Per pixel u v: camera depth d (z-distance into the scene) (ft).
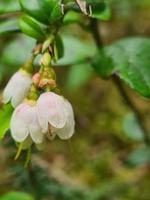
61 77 0.92
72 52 0.60
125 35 1.01
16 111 0.40
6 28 0.50
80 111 0.89
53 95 0.39
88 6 0.47
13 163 0.60
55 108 0.38
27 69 0.43
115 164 0.79
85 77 0.88
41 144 0.41
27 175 0.58
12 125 0.39
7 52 0.66
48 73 0.40
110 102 0.91
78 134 0.85
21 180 0.58
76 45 0.60
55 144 0.82
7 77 0.79
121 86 0.61
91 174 0.78
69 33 0.96
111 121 0.87
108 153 0.81
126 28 1.02
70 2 0.48
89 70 0.88
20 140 0.39
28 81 0.42
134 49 0.52
